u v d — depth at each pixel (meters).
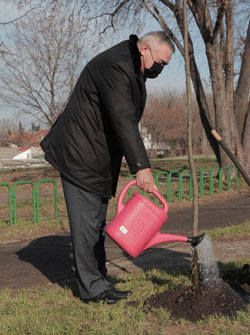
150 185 3.32
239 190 13.88
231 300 3.55
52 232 7.88
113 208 10.46
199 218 9.12
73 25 15.98
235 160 3.44
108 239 7.14
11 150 73.56
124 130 3.31
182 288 3.88
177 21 14.64
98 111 3.50
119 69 3.36
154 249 6.05
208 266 3.97
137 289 4.00
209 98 50.72
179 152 57.09
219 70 14.98
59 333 3.09
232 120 15.74
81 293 3.69
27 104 27.20
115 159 3.66
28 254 6.09
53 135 3.73
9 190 8.39
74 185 3.64
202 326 3.16
